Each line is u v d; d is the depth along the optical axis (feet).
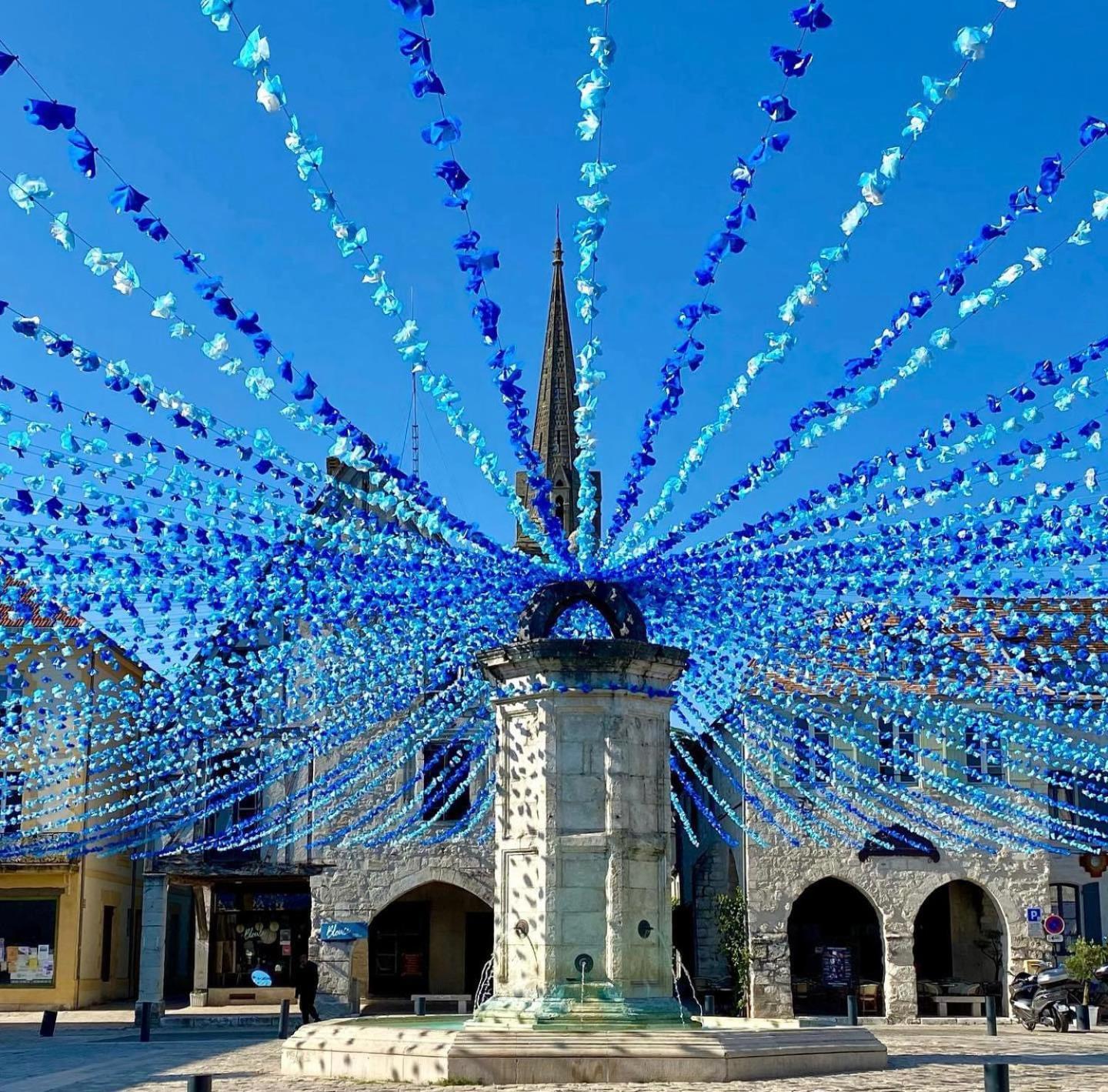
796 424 39.55
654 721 46.60
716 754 105.50
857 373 34.27
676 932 123.75
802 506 44.42
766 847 98.63
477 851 103.24
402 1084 41.11
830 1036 45.39
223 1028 94.17
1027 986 87.25
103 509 40.78
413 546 47.88
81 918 109.70
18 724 63.57
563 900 44.42
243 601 47.78
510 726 47.01
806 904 109.60
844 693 61.57
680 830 125.29
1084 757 68.74
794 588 49.88
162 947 100.12
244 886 108.88
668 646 46.96
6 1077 56.24
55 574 44.27
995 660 56.75
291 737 75.36
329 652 57.67
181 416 36.37
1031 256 29.55
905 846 99.35
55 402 35.99
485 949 111.04
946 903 106.83
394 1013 102.63
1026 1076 45.62
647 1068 40.16
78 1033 90.22
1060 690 56.08
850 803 96.02
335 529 45.68
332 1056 44.65
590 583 48.29
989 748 77.87
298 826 102.63
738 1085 39.47
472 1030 42.93
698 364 34.60
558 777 45.24
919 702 61.67
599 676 45.78
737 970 101.86
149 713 62.64
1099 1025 86.63
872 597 49.93
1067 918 102.01
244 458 40.27
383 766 95.61
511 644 46.47
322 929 100.99
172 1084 48.73
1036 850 86.79
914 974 98.17
